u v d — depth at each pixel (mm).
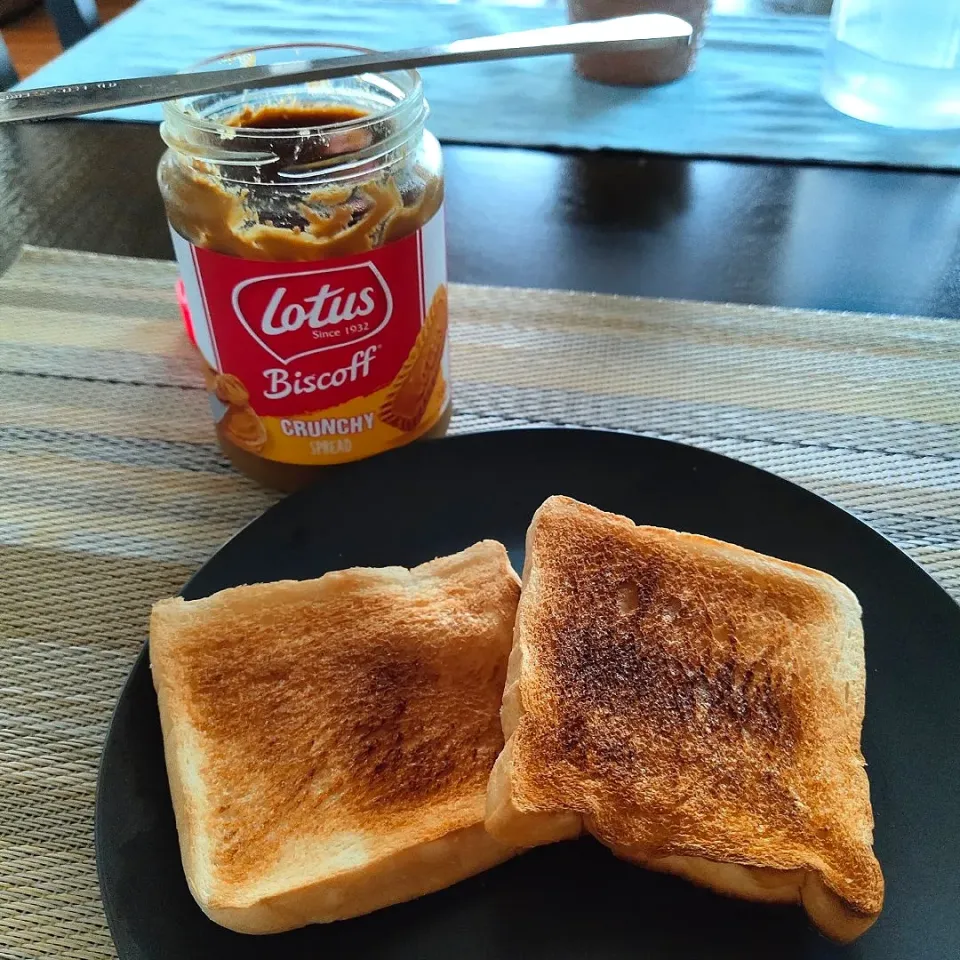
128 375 397
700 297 425
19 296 426
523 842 243
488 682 277
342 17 595
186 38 569
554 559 290
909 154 490
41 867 255
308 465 339
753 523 313
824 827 242
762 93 529
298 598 288
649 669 269
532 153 496
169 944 228
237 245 290
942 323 410
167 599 288
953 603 285
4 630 308
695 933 237
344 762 260
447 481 325
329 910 235
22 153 496
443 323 334
